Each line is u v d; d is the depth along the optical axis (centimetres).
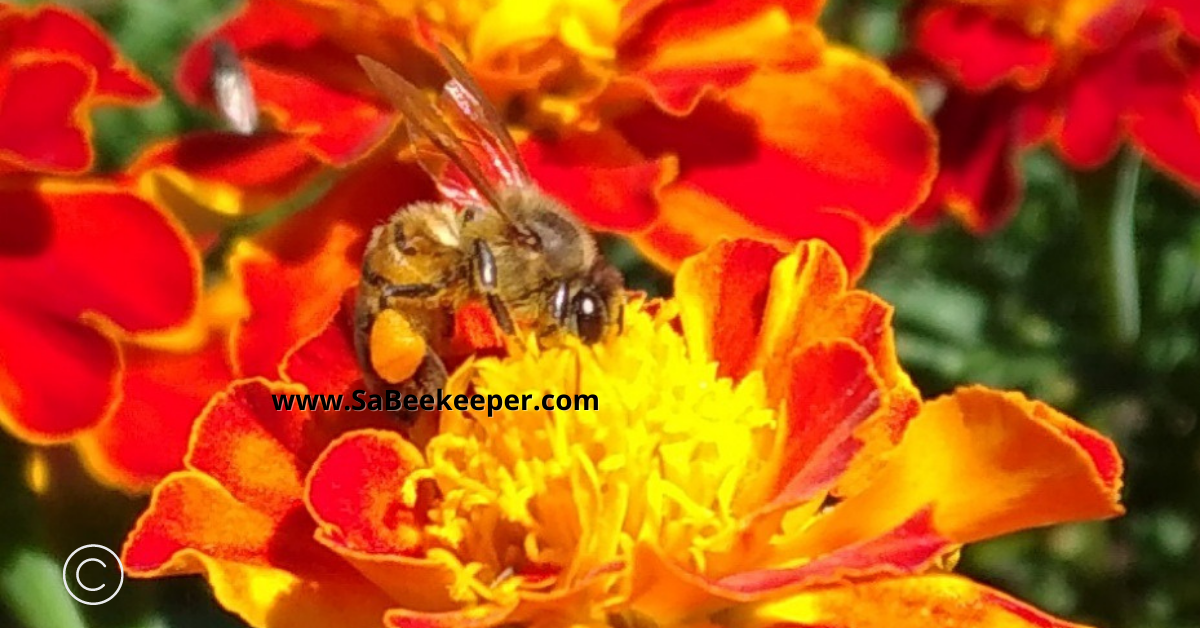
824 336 14
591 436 13
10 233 14
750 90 16
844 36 21
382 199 16
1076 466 13
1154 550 20
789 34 16
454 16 16
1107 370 20
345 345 14
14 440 14
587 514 13
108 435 14
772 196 16
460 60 15
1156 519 20
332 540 13
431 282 14
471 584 13
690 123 16
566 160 16
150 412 14
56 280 14
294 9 15
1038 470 13
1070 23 17
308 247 15
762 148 16
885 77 16
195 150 16
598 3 16
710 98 16
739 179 16
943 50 17
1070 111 17
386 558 13
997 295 20
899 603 13
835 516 13
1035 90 17
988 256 21
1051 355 20
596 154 16
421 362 14
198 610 17
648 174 15
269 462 14
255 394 14
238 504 13
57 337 14
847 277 14
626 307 14
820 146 16
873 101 16
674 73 16
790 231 16
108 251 14
